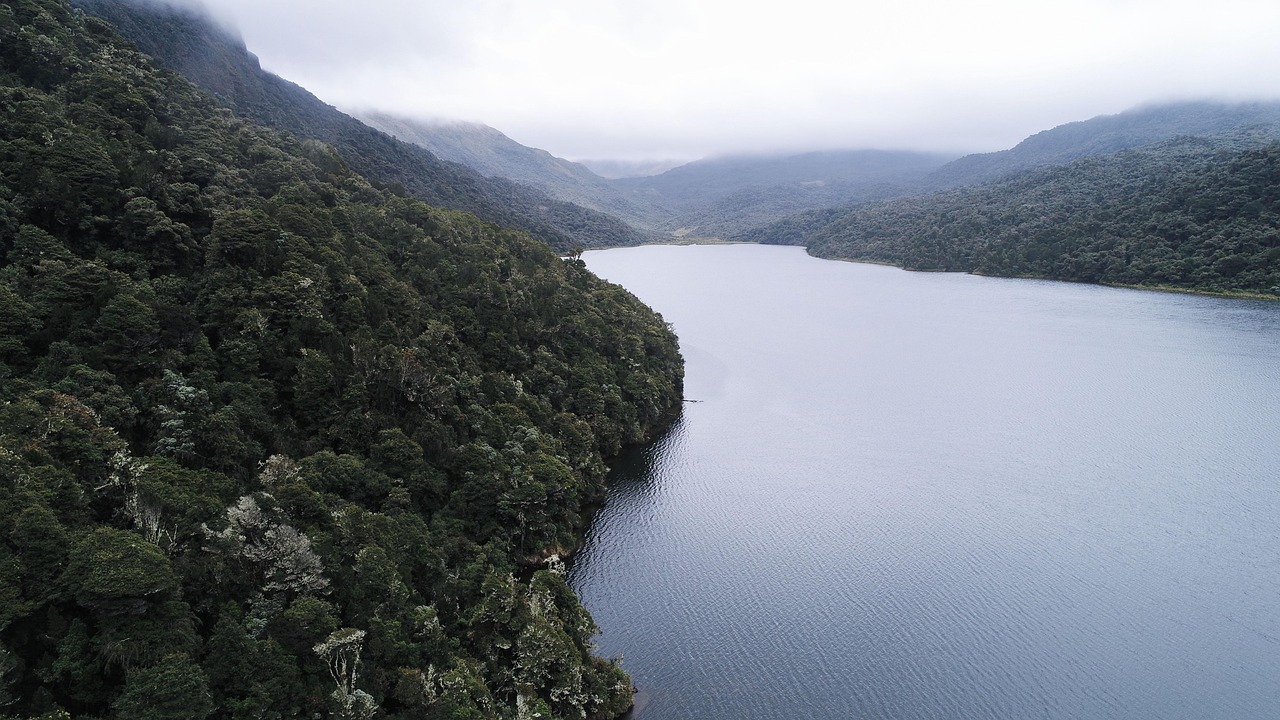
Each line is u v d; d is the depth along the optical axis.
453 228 143.00
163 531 50.88
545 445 96.06
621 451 124.06
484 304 117.88
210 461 64.88
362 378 83.75
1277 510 104.88
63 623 43.28
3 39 103.31
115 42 133.00
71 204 79.75
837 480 115.44
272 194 117.50
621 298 175.00
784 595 83.06
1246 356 187.12
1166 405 152.50
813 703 66.00
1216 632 77.75
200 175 105.69
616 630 75.88
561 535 88.50
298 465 69.25
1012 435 136.75
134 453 62.88
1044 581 86.81
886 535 97.62
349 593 56.31
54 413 55.53
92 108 99.94
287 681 47.19
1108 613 80.75
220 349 75.88
